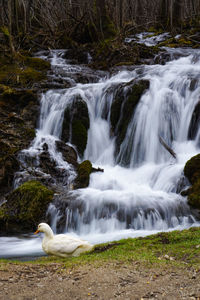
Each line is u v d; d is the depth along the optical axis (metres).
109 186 12.73
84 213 10.77
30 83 19.42
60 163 14.00
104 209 10.73
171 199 10.98
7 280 5.50
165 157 14.31
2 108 16.67
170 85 16.22
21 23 29.73
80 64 24.12
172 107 15.22
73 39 28.47
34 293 5.05
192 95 15.15
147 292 4.97
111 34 27.09
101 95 16.94
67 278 5.55
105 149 16.03
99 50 23.91
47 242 7.11
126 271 5.71
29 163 13.73
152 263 6.06
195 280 5.29
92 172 13.55
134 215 10.48
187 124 14.64
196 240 7.25
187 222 10.37
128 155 15.25
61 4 31.69
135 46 23.80
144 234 9.73
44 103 17.08
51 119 16.50
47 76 20.62
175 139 14.84
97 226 10.55
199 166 11.60
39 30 30.19
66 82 19.69
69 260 6.57
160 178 12.75
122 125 15.94
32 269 6.03
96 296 4.91
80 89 17.61
